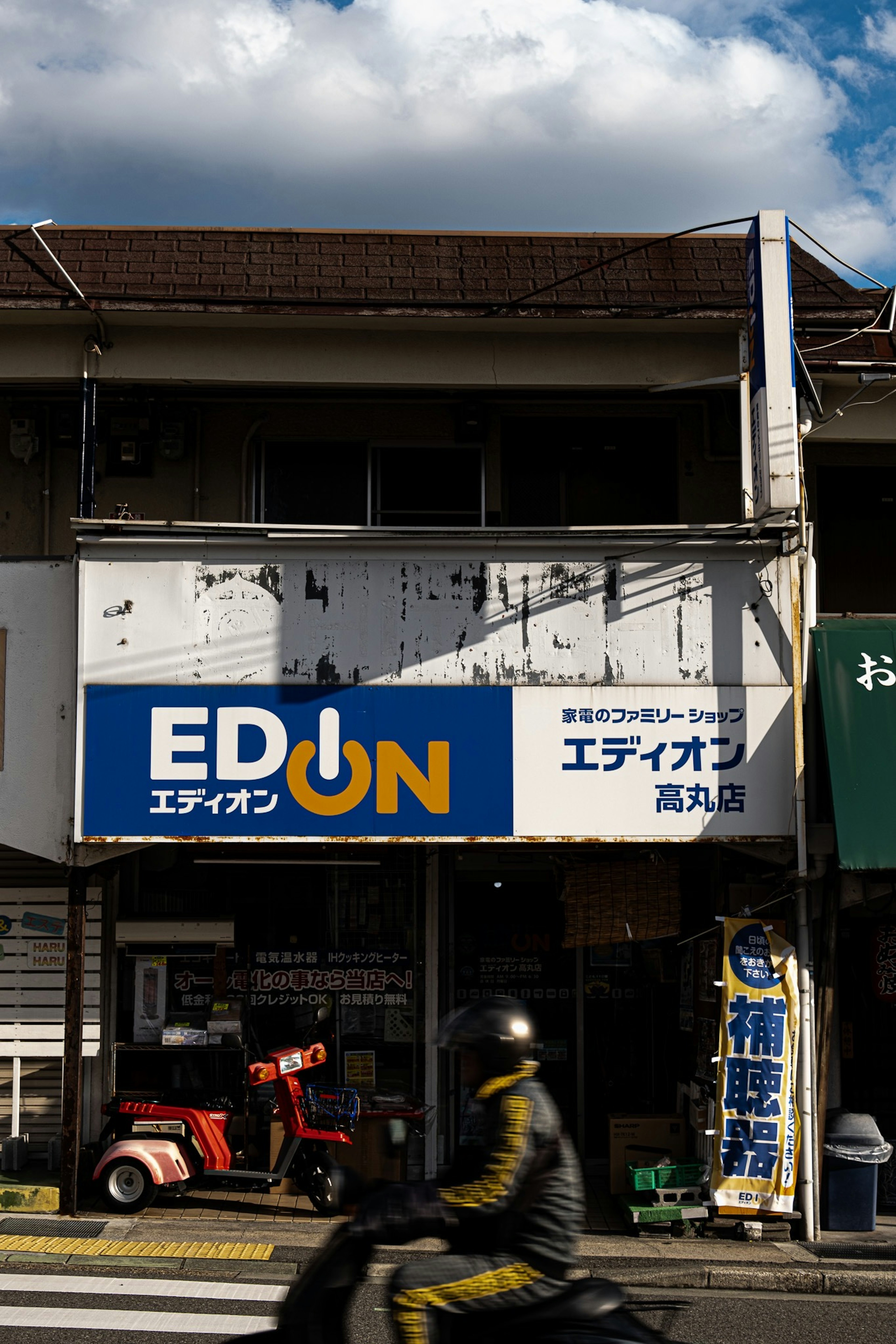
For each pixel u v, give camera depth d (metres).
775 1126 9.23
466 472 12.05
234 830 9.47
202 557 9.73
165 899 11.37
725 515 11.91
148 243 11.29
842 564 11.98
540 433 12.19
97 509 11.83
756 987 9.43
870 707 9.35
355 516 11.94
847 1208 9.44
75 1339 6.50
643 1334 4.32
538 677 9.70
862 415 11.18
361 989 11.30
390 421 11.98
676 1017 11.62
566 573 9.82
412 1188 4.47
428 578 9.77
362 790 9.54
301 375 10.81
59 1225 9.07
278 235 11.53
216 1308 7.14
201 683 9.62
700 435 12.02
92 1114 10.84
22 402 11.79
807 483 11.96
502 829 9.53
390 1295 4.23
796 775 9.59
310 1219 9.45
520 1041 4.43
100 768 9.49
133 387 11.50
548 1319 4.26
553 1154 4.32
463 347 10.91
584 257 11.47
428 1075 11.11
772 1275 8.22
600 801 9.59
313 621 9.70
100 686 9.57
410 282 11.02
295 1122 9.56
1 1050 10.76
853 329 11.05
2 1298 7.27
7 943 10.86
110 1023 10.91
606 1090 11.57
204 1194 10.10
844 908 9.89
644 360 10.98
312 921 11.41
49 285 10.53
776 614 9.80
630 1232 9.37
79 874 9.59
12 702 9.84
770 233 9.59
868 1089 11.26
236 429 11.94
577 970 11.68
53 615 9.93
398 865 11.45
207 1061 11.06
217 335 10.78
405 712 9.62
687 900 11.69
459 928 11.73
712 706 9.71
